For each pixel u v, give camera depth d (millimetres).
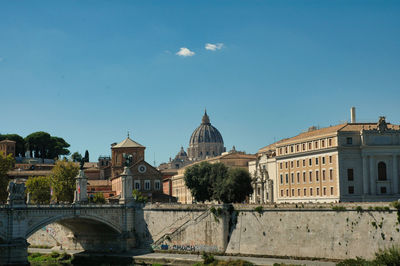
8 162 171625
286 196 164625
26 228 124125
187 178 167125
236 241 130000
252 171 192625
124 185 150375
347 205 114375
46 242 163000
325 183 147125
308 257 117812
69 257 140750
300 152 157500
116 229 145500
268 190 175375
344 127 146750
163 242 140000
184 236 137500
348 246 112438
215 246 132500
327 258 115062
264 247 125438
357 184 142375
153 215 147250
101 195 186250
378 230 108562
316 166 151000
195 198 167125
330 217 116812
